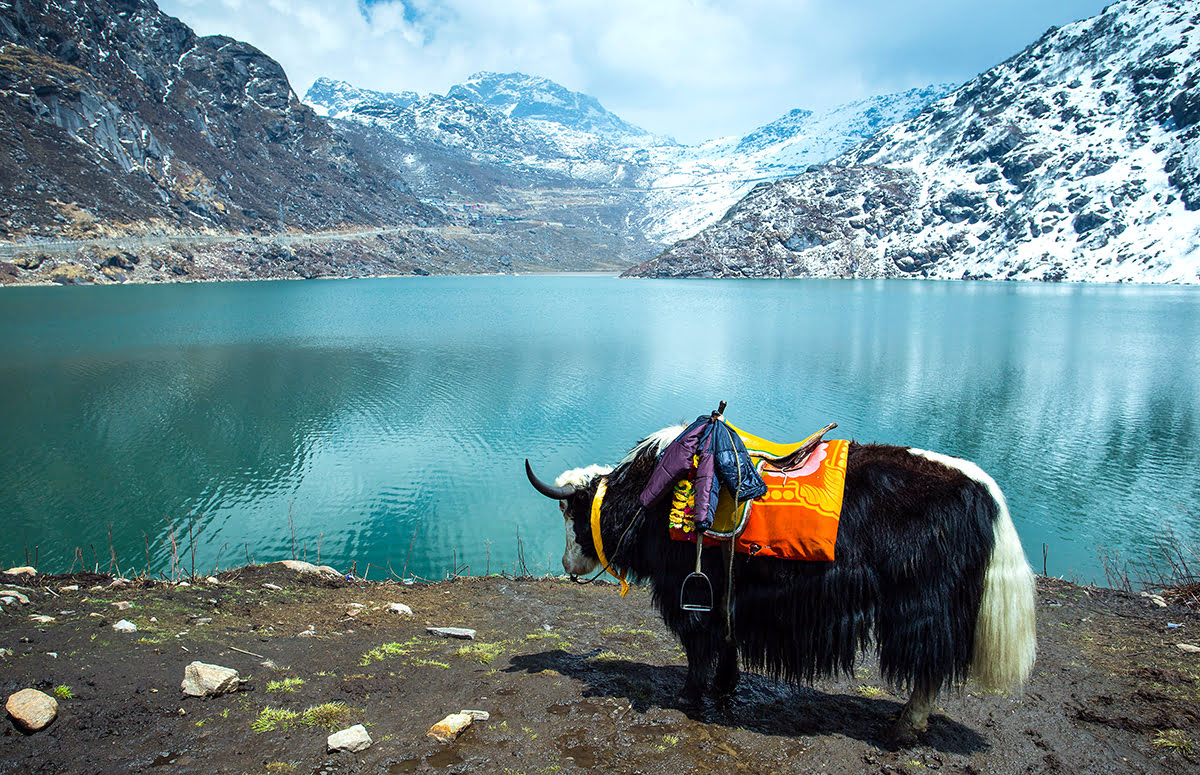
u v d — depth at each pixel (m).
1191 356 54.19
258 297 108.56
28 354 52.62
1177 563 19.12
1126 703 4.61
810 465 4.25
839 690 5.11
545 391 40.94
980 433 32.50
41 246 120.25
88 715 4.03
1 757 3.62
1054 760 3.99
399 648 5.60
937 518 3.91
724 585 4.38
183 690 4.40
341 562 18.95
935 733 4.30
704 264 195.50
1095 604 6.93
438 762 3.83
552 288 153.12
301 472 26.53
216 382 43.38
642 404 37.62
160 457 28.47
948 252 182.62
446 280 190.62
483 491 24.33
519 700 4.69
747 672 5.34
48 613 5.59
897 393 40.66
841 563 4.06
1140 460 28.59
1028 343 61.44
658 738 4.22
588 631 6.51
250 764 3.71
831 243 196.00
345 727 4.17
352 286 147.88
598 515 4.95
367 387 42.09
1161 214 162.00
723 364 50.47
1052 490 25.39
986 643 3.81
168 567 18.86
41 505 23.45
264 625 5.93
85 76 161.38
